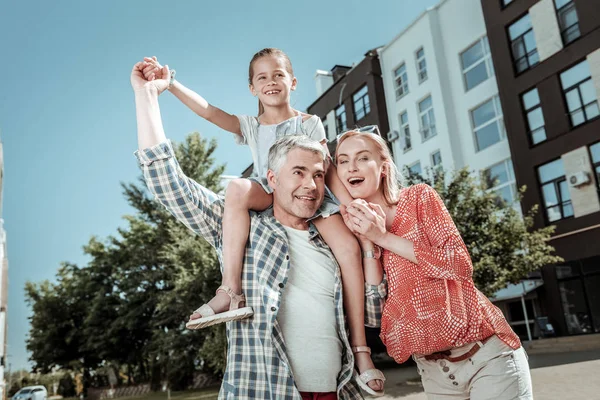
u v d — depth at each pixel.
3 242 35.59
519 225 14.05
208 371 27.64
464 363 2.24
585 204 18.95
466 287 2.27
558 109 20.05
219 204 2.50
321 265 2.37
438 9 25.77
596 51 18.89
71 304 37.12
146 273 27.33
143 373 38.03
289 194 2.28
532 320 21.12
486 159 23.02
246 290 2.26
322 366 2.26
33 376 87.62
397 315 2.36
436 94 25.00
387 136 27.50
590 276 18.62
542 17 20.75
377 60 29.09
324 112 32.84
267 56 3.00
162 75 2.57
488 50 23.31
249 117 3.11
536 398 8.88
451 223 2.32
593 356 14.22
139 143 2.32
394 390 12.59
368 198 2.50
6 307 35.62
